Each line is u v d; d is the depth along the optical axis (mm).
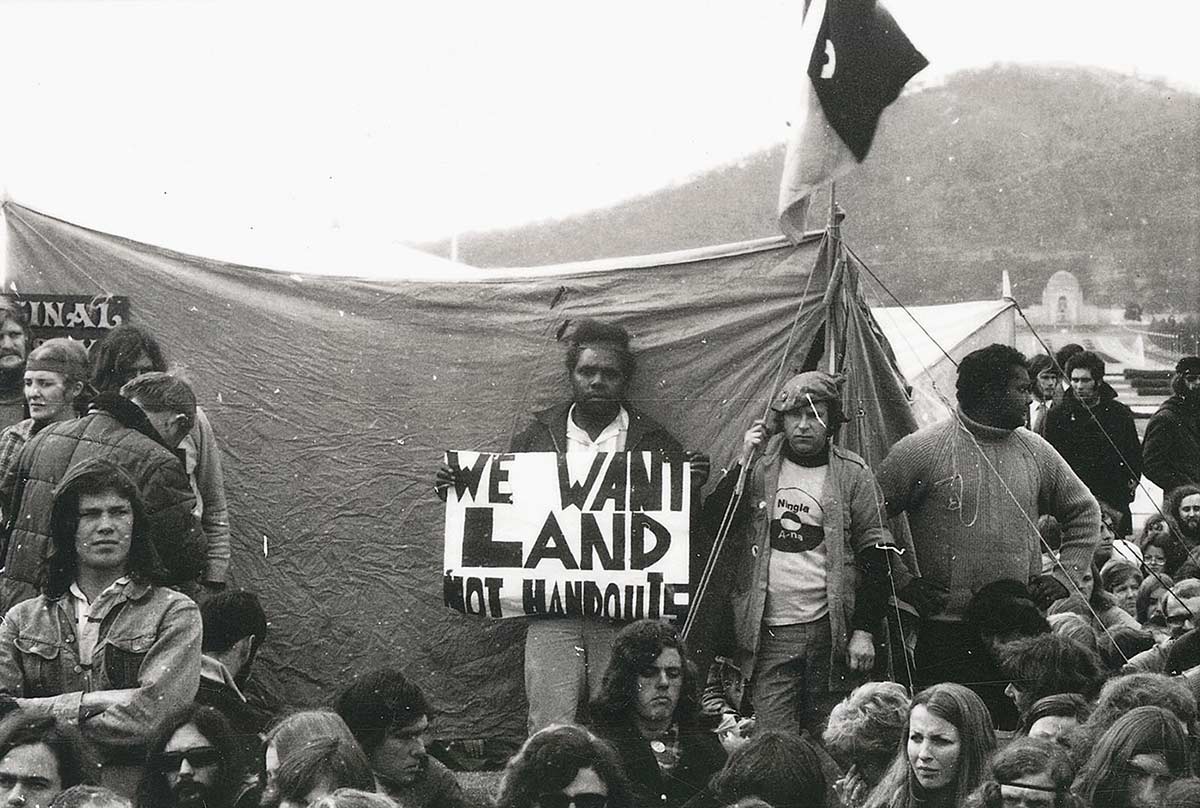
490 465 6414
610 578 6289
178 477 5809
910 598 6289
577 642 6336
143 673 5191
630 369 6531
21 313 6719
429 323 6738
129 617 5242
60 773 5043
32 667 5195
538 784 5000
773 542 6141
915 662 6270
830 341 6562
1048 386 7953
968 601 6340
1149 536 7801
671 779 5426
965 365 6465
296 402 6754
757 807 4977
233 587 6648
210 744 5109
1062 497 6555
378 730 5305
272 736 5047
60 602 5262
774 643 6098
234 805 5113
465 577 6355
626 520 6312
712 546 6270
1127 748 4945
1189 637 6188
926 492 6414
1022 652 5672
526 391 6684
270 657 6613
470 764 6375
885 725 5371
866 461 6645
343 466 6707
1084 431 7652
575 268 6730
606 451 6410
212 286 6852
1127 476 7711
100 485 5246
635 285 6672
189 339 6828
